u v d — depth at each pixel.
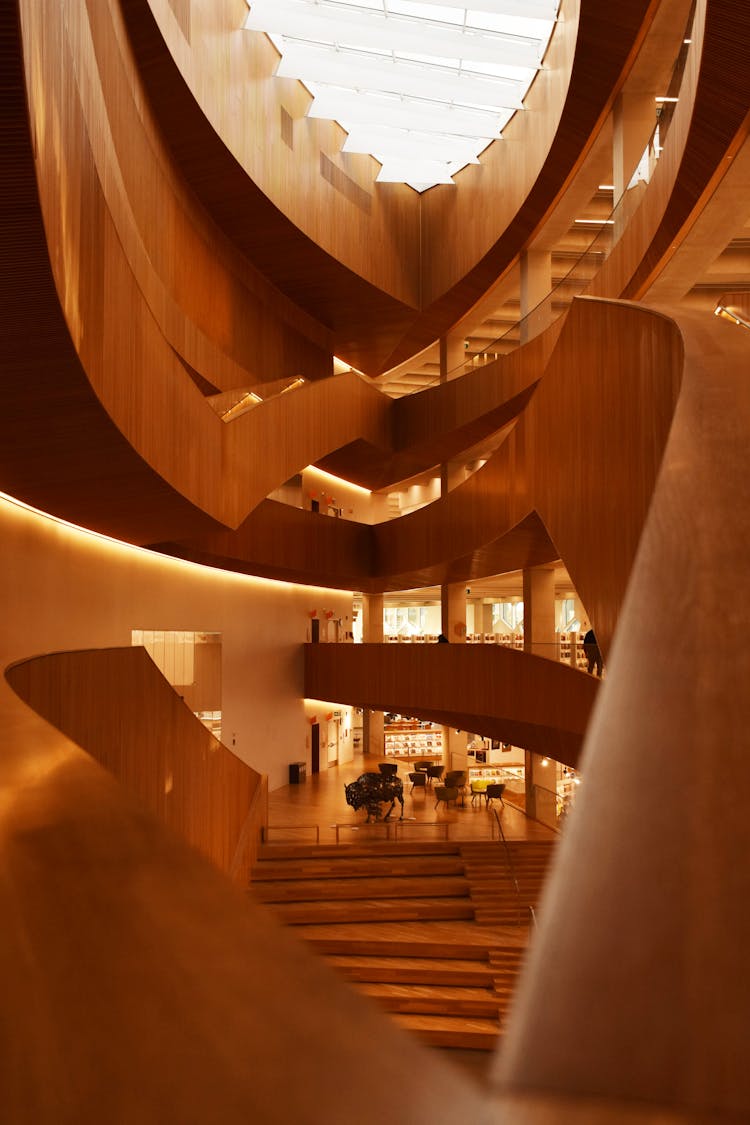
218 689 21.23
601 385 9.23
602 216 23.08
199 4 15.66
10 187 5.07
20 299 6.21
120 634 16.75
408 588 27.59
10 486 11.23
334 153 21.34
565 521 11.00
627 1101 0.55
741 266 19.55
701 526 1.75
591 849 0.81
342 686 23.27
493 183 21.41
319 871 17.16
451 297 23.88
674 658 1.17
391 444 24.86
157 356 10.58
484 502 18.23
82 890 0.95
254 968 0.73
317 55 18.45
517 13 15.79
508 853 17.03
